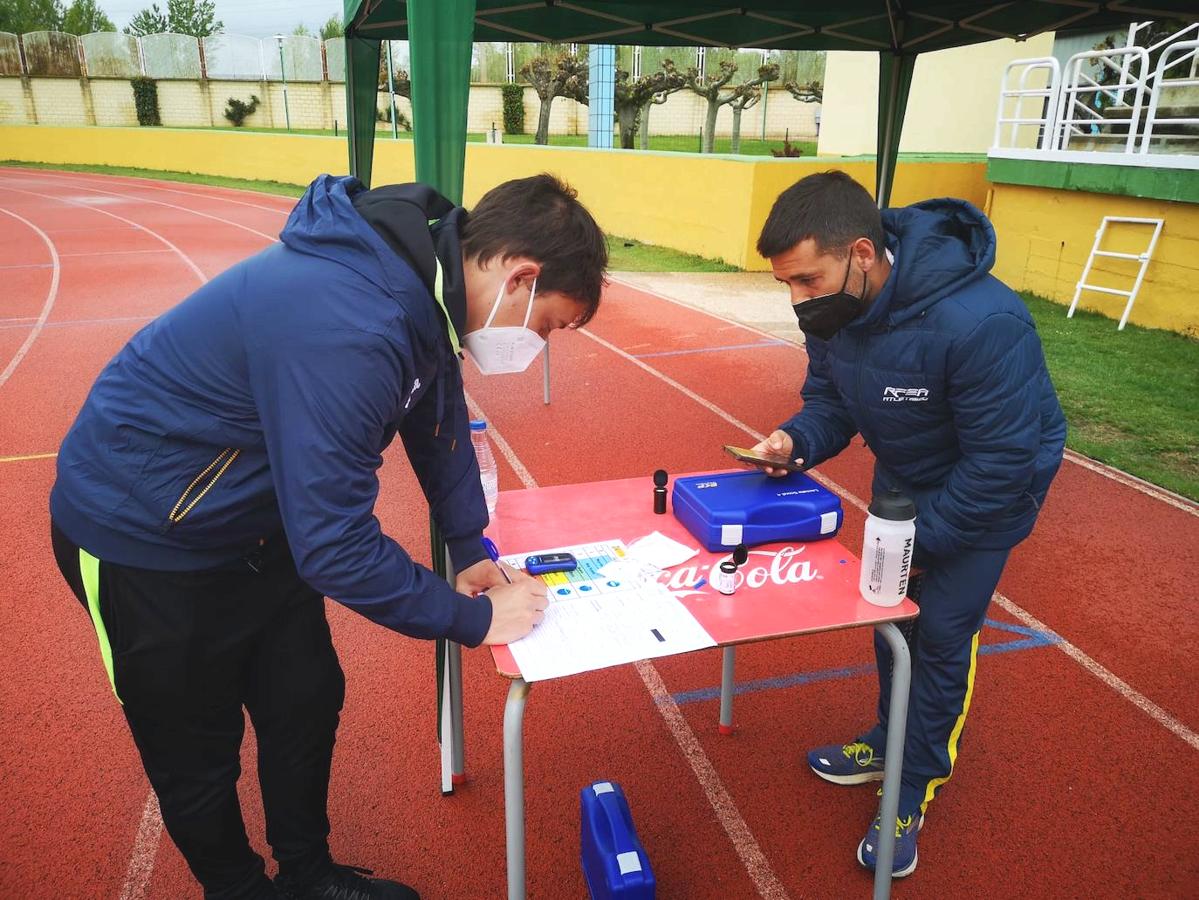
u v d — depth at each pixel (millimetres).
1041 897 2266
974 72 14531
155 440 1482
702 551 2080
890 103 6371
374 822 2510
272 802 1958
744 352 7965
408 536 4371
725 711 2869
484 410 6301
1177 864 2373
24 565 3990
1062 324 8883
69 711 2986
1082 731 2928
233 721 1802
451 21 2285
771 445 2340
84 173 28391
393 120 19844
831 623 1765
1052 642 3455
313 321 1317
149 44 34062
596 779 2695
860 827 2506
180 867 2352
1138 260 8578
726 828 2500
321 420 1325
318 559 1376
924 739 2293
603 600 1841
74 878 2307
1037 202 9992
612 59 15477
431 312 1448
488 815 2539
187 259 13320
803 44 6137
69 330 8758
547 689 3148
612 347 8148
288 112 34438
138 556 1533
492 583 1873
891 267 1930
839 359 2119
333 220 1396
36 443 5570
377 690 3137
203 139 27062
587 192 15492
